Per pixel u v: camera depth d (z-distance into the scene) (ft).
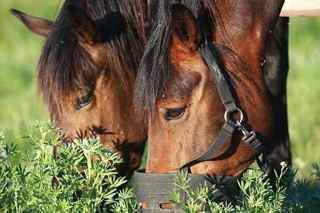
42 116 40.91
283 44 25.12
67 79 22.95
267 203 20.85
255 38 21.62
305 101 44.42
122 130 24.00
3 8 89.66
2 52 72.18
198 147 20.76
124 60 23.91
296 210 22.66
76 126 23.38
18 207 20.89
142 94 21.13
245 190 20.68
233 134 21.04
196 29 20.63
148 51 21.16
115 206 21.49
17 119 40.52
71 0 24.23
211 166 21.03
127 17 24.18
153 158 20.94
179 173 20.17
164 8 21.13
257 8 21.61
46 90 23.02
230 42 21.48
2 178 20.89
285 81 25.53
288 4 24.72
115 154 22.11
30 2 92.22
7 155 21.52
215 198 20.81
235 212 20.63
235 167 21.30
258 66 21.63
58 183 21.26
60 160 21.27
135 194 21.30
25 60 67.87
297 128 39.14
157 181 20.65
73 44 23.27
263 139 21.43
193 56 20.90
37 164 21.25
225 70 21.21
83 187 21.27
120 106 23.91
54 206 20.71
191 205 19.72
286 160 25.20
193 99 20.77
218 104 20.89
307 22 71.26
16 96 53.52
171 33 20.83
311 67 53.78
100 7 24.30
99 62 23.61
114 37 23.91
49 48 23.16
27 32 80.33
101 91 23.68
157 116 20.89
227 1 21.61
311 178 26.71
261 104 21.39
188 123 20.76
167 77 20.71
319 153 35.42
